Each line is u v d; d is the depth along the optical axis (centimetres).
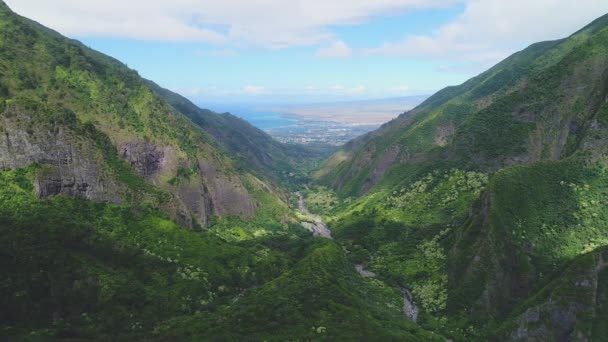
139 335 12544
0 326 12175
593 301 13212
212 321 13388
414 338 13262
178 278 15838
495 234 17650
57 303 13125
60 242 14700
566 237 17438
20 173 16288
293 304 14212
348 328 13138
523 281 16662
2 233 14188
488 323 15488
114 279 14362
